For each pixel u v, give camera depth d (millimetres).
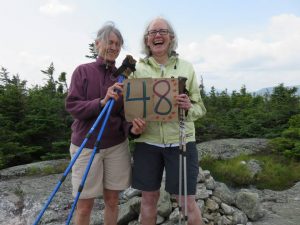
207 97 5023
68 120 3469
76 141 1495
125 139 1569
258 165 3186
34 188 2510
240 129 4008
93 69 1493
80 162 1478
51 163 3125
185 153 1448
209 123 3941
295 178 3080
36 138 3443
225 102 4906
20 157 3332
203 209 2107
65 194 2381
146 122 1504
